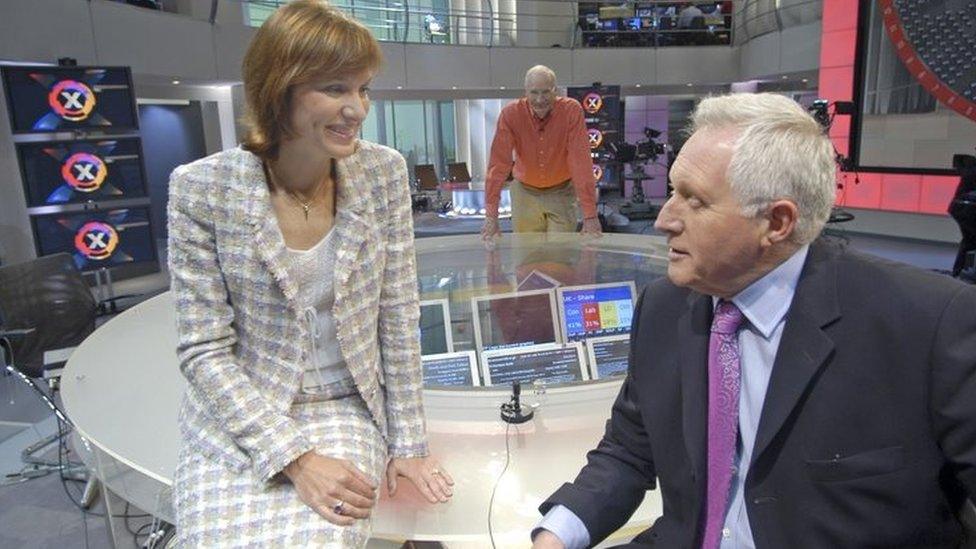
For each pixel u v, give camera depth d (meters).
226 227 1.11
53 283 3.22
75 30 5.85
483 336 1.99
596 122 10.68
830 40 8.32
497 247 3.35
